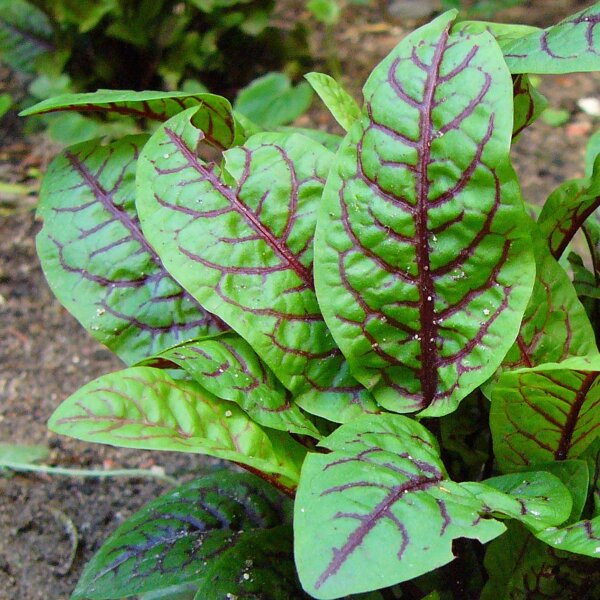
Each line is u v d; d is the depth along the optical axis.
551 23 0.84
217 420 0.34
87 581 0.38
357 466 0.31
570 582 0.35
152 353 0.38
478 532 0.30
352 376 0.36
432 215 0.34
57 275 0.39
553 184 0.67
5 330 0.58
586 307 0.40
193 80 0.75
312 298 0.36
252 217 0.36
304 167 0.36
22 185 0.69
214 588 0.36
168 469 0.51
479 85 0.33
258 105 0.68
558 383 0.33
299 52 0.79
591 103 0.76
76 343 0.58
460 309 0.34
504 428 0.35
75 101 0.37
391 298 0.35
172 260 0.35
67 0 0.68
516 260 0.34
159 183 0.36
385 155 0.34
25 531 0.48
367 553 0.29
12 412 0.53
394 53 0.34
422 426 0.34
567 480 0.34
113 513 0.49
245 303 0.35
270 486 0.40
